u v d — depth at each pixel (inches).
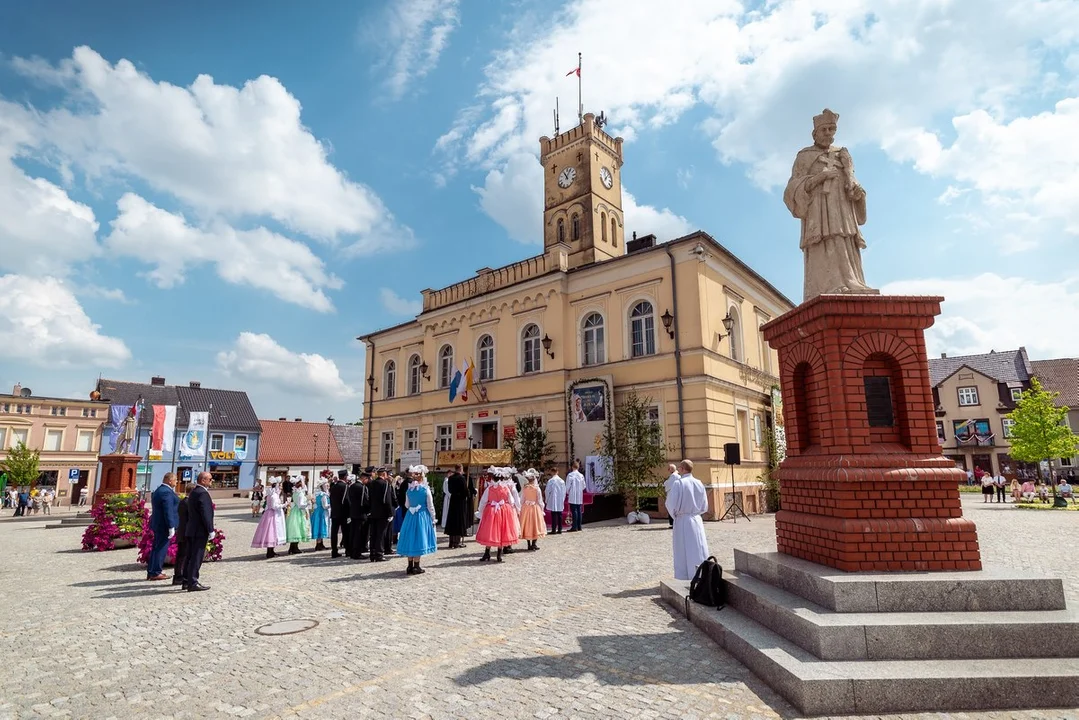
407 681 200.1
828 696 166.9
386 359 1304.1
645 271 861.2
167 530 420.5
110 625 286.8
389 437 1268.5
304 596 342.3
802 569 226.7
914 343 245.8
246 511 1251.8
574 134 1307.8
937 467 230.7
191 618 297.3
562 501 649.6
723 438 807.1
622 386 855.7
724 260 883.4
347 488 515.5
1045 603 200.8
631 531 639.1
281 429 2228.1
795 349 273.1
